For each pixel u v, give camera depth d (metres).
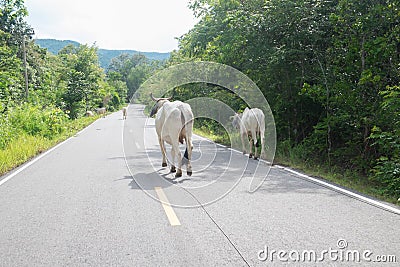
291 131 16.19
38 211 6.67
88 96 58.03
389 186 8.27
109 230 5.62
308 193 7.86
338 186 8.57
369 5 12.04
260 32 15.12
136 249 4.88
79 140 20.94
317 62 14.20
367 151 11.88
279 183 8.91
